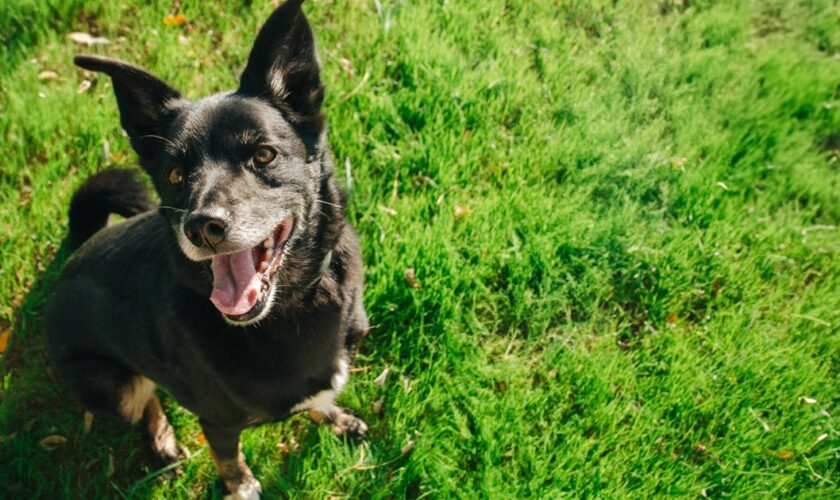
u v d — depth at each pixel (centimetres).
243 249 79
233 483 94
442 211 111
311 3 128
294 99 87
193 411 89
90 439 100
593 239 112
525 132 121
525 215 112
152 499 96
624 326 107
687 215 115
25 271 107
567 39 129
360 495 97
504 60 126
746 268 110
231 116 82
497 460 97
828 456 96
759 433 98
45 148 114
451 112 119
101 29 125
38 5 124
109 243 91
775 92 127
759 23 138
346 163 110
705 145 121
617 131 122
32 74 119
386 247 107
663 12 138
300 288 86
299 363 87
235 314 80
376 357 105
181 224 79
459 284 107
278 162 83
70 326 93
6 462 97
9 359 103
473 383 101
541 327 107
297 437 101
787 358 102
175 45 122
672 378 101
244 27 126
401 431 99
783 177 119
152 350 87
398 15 127
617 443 98
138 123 86
